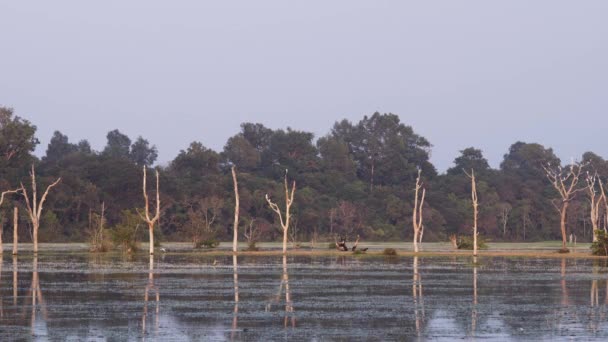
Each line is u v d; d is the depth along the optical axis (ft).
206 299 159.33
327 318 133.90
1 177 531.09
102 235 379.14
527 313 140.15
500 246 515.50
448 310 144.15
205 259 313.32
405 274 227.81
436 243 570.87
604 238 358.02
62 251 387.75
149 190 558.97
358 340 113.80
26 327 123.54
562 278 213.46
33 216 341.21
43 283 191.93
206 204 542.98
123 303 152.35
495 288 184.03
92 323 127.44
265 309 144.87
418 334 118.52
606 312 141.59
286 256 345.92
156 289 178.60
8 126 554.05
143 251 384.06
